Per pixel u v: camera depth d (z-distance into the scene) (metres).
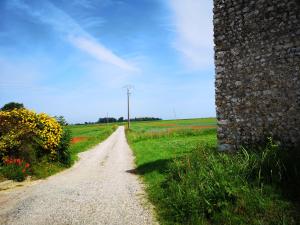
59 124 18.86
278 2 11.31
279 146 10.78
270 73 11.48
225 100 12.63
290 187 8.27
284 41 11.17
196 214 7.81
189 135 40.38
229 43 12.58
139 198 10.40
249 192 8.08
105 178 14.76
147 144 33.09
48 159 17.77
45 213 8.91
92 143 40.38
